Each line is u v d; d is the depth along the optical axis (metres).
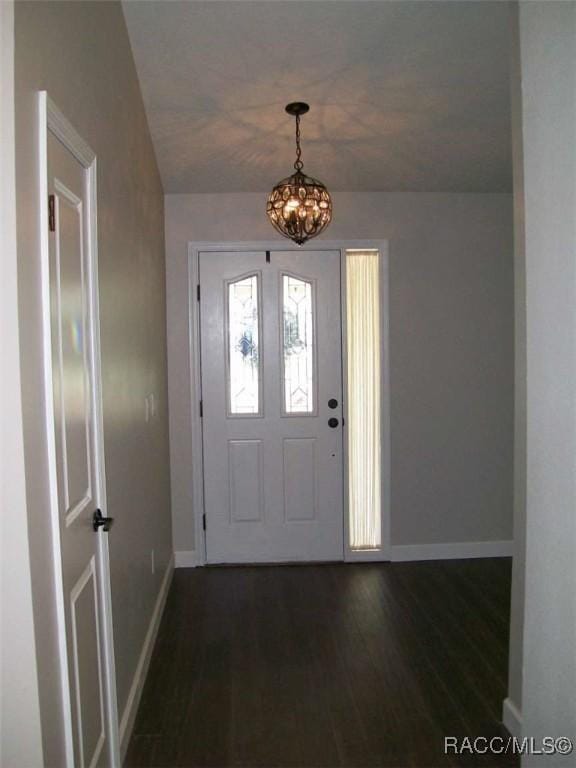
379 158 3.44
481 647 2.78
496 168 3.57
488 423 3.96
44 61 1.37
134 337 2.54
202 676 2.56
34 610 1.22
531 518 1.20
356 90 2.82
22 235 1.20
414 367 3.90
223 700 2.38
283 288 3.84
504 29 2.46
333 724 2.22
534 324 1.17
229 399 3.87
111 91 2.14
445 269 3.88
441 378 3.92
